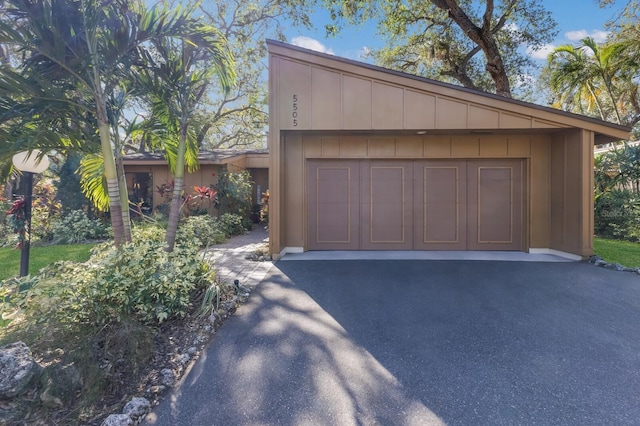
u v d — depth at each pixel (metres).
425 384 2.67
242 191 12.88
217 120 16.03
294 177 7.93
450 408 2.38
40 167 4.89
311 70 7.10
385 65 16.27
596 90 12.58
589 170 6.93
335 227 8.25
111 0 4.31
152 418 2.29
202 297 4.29
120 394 2.55
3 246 8.73
